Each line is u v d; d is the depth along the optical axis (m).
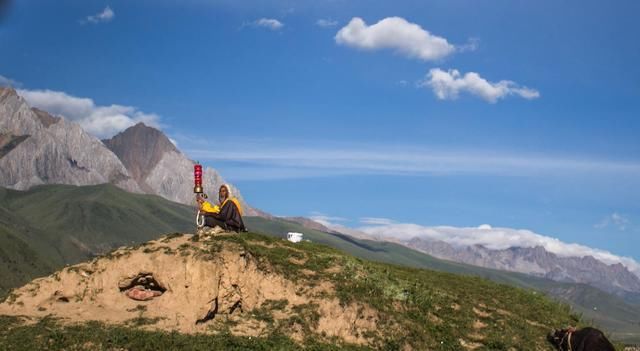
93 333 29.34
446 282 42.09
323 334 32.25
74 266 34.91
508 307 39.28
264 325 32.28
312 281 34.75
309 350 30.69
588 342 32.53
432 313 35.75
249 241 37.97
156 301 33.22
